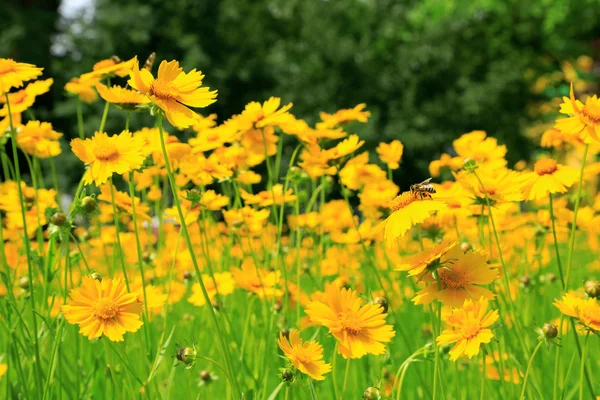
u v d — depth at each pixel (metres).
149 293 1.08
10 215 1.30
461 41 10.29
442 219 1.20
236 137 1.39
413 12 10.62
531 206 1.61
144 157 1.04
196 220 1.33
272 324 1.23
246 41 9.99
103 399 1.21
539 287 1.38
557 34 10.96
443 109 9.41
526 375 1.03
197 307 1.47
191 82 0.99
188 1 9.70
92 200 1.08
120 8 9.57
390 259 1.39
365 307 1.00
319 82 9.78
